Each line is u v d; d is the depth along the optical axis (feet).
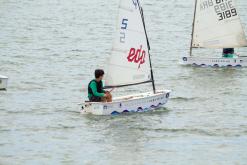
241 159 332.19
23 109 421.59
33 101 443.73
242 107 435.53
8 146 348.18
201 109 428.56
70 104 436.35
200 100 454.40
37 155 334.85
